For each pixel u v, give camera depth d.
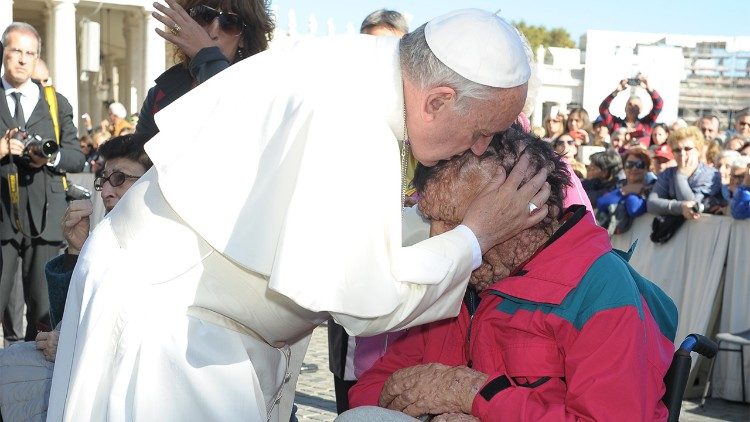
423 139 2.04
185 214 1.97
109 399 1.99
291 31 24.62
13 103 5.78
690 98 24.83
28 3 32.59
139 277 2.05
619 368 2.00
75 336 2.17
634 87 11.83
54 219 5.76
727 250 6.10
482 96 1.96
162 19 3.12
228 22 3.17
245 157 2.00
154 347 2.00
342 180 1.91
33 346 2.87
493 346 2.23
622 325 2.04
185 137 2.06
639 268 6.59
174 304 2.04
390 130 2.03
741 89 24.70
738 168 6.43
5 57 5.75
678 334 6.31
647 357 2.08
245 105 2.04
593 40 24.52
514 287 2.15
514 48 1.99
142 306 2.03
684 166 6.38
